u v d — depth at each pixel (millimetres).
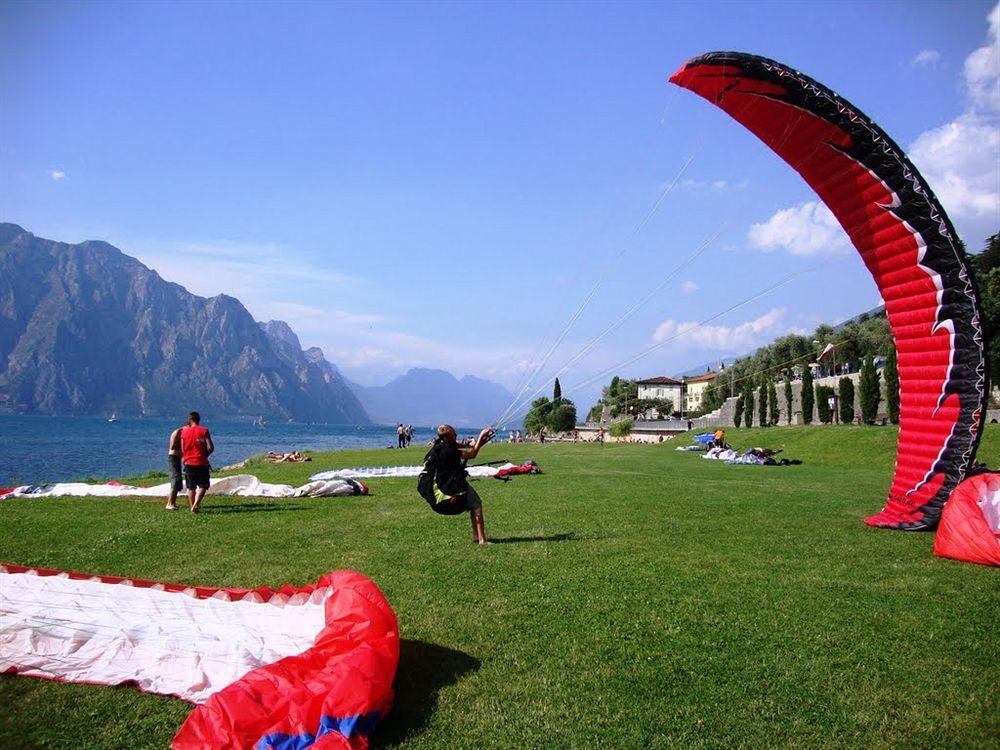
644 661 5703
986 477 9711
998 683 5305
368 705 4383
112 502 15250
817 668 5578
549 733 4551
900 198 11625
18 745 4297
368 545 10203
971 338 11445
